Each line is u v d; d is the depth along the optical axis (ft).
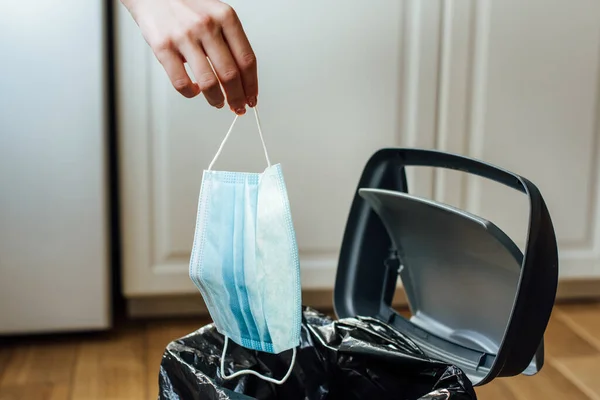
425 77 4.12
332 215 4.24
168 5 2.27
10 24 3.63
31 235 3.89
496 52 4.14
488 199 4.32
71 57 3.72
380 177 2.84
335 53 4.01
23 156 3.79
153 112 3.95
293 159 4.11
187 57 2.20
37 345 4.05
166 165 4.03
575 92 4.27
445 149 4.22
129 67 3.87
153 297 4.39
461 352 2.66
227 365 2.60
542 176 4.36
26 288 3.95
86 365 3.80
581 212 4.46
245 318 2.34
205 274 2.32
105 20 3.83
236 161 4.06
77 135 3.82
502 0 4.08
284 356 2.67
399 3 4.00
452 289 2.71
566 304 4.75
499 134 4.25
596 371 3.79
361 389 2.60
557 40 4.18
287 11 3.91
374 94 4.10
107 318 4.07
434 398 2.07
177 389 2.40
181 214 4.10
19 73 3.69
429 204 2.43
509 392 3.57
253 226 2.27
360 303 2.96
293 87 4.01
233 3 3.85
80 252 3.97
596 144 4.38
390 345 2.54
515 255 2.30
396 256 2.94
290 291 2.25
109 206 4.08
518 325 2.20
